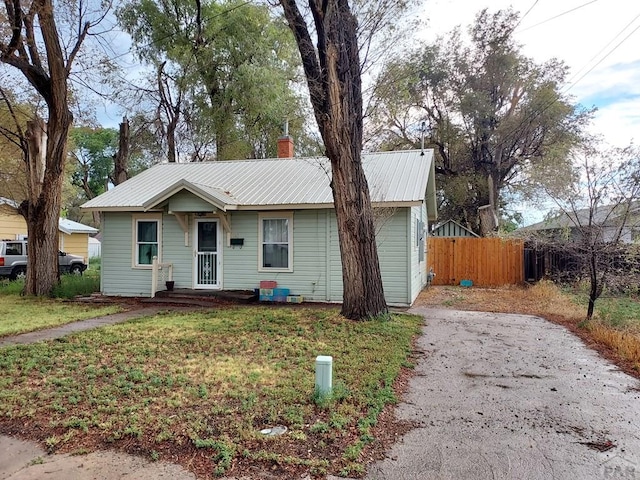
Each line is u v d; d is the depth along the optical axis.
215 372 5.09
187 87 21.11
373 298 8.41
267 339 6.78
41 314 9.51
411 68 16.84
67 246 22.17
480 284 16.39
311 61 8.22
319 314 8.84
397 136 28.47
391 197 10.34
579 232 8.73
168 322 8.28
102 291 12.80
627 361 5.81
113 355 5.89
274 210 11.52
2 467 3.13
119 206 12.12
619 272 8.55
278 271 11.53
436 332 7.66
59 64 12.20
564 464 3.17
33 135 12.72
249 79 20.30
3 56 11.24
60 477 2.98
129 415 3.87
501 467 3.12
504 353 6.26
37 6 11.19
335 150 8.15
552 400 4.43
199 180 13.22
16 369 5.25
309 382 4.69
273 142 23.55
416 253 12.48
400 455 3.29
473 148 28.00
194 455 3.25
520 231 13.73
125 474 3.02
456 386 4.84
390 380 4.84
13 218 19.41
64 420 3.79
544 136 25.47
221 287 11.97
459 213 29.33
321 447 3.35
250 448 3.32
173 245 12.30
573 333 7.61
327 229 11.16
